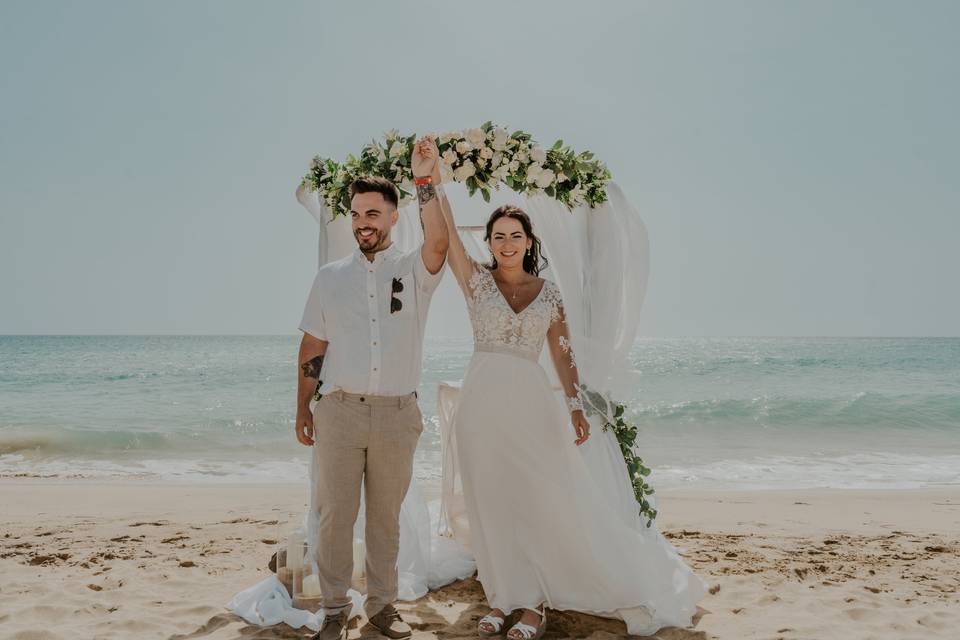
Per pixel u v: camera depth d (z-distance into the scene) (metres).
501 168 3.96
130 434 13.41
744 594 4.17
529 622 3.40
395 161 4.07
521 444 3.55
